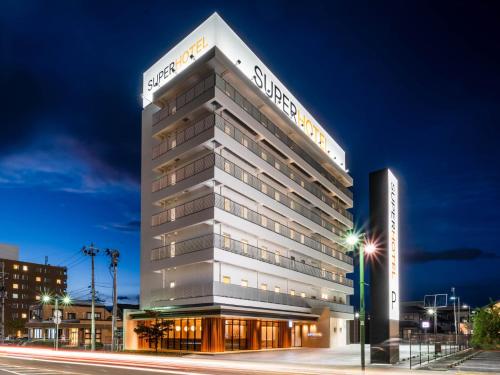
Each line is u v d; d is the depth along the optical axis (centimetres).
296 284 5991
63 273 14938
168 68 5400
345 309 6862
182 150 4800
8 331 11256
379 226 3300
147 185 5375
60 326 8200
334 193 7206
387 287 3241
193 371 2741
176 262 4675
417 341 7531
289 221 5931
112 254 5181
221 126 4628
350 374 2581
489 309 5991
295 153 6009
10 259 13888
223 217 4503
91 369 2862
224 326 4416
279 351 4959
